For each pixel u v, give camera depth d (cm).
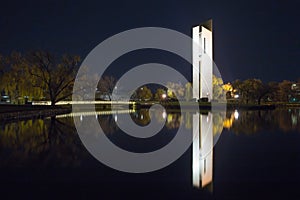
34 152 1230
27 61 4134
